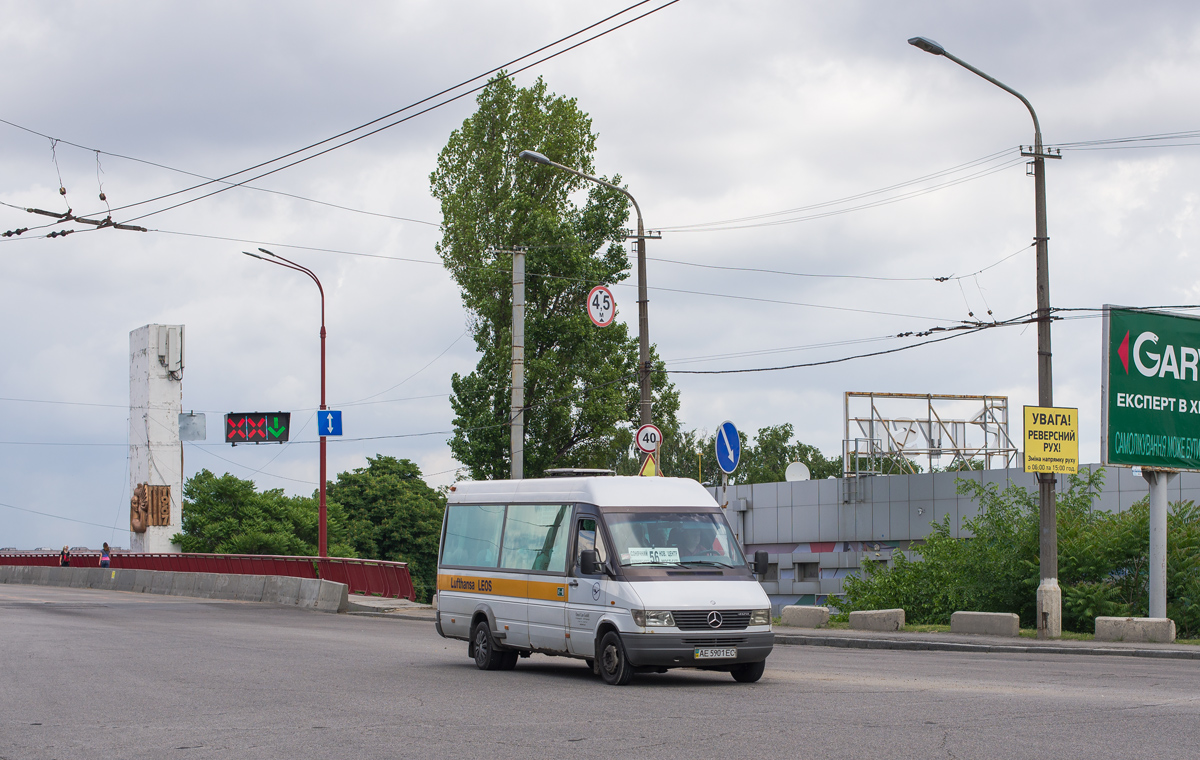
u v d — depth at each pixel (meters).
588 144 45.03
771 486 40.19
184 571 44.84
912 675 14.50
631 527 14.04
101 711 11.32
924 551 26.36
